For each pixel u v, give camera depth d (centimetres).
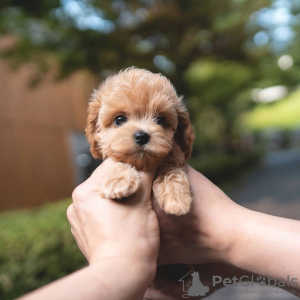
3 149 158
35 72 154
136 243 23
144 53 157
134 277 21
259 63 201
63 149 206
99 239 24
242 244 26
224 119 298
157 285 34
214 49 182
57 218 82
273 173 282
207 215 28
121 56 151
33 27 128
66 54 137
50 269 65
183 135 36
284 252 25
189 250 28
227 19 161
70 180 207
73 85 221
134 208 25
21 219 85
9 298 60
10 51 132
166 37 160
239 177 262
